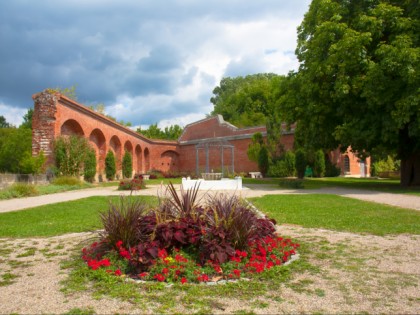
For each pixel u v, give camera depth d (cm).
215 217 469
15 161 3111
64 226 824
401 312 320
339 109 1775
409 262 486
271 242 512
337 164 3681
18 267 484
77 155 2330
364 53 1631
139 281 398
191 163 4616
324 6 1866
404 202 1175
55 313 321
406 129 1802
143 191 1897
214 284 392
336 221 820
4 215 1008
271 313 318
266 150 3366
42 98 2256
